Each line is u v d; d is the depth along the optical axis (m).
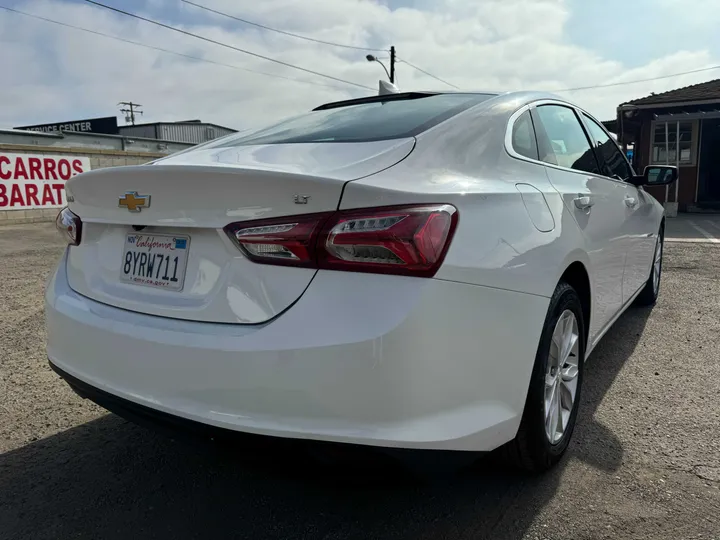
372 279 1.59
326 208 1.63
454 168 2.02
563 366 2.41
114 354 1.91
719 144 16.08
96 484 2.34
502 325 1.82
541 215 2.17
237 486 2.31
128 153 18.17
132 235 2.06
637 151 17.14
